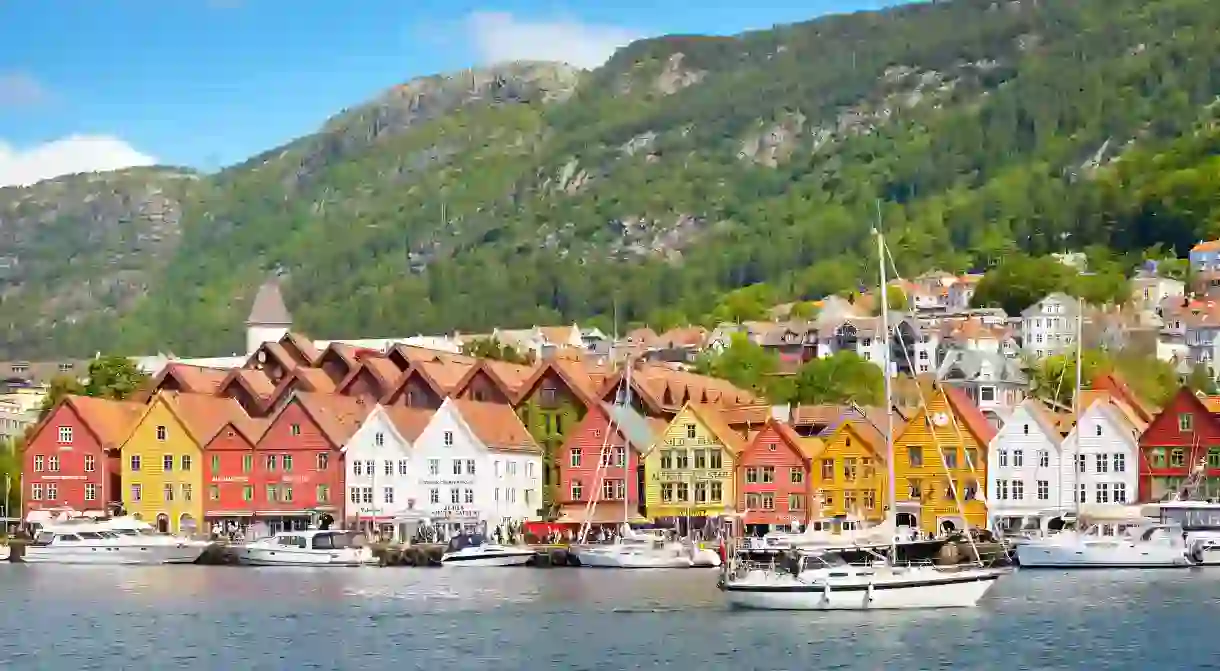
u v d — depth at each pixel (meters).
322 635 105.06
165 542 169.75
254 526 185.38
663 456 181.00
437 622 111.06
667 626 107.62
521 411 191.75
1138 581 136.62
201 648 99.88
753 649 97.25
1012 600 120.75
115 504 191.75
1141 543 149.88
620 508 181.12
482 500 180.00
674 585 137.12
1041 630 103.81
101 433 194.00
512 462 184.12
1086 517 164.00
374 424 183.75
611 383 191.88
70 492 194.12
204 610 119.62
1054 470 173.50
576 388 189.75
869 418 190.62
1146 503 169.88
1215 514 159.12
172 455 189.75
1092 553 149.75
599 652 96.94
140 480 190.75
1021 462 174.12
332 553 164.00
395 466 182.88
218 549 168.12
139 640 103.44
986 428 185.12
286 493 186.00
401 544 166.12
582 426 184.50
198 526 188.38
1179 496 166.75
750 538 146.75
